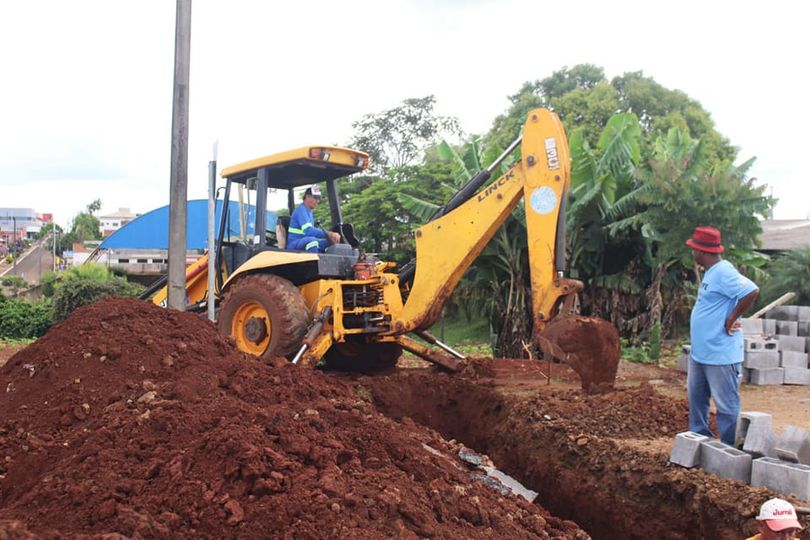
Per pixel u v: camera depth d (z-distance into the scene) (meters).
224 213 9.83
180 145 8.62
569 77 35.97
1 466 4.59
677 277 14.63
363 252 9.12
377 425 5.01
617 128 14.48
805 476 4.68
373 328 8.48
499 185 7.73
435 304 8.15
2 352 13.94
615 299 14.12
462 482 4.68
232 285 8.98
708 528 4.90
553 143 7.23
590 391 7.14
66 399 5.24
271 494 3.83
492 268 13.71
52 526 3.61
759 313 11.30
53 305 18.05
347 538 3.54
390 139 27.62
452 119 27.84
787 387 9.21
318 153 8.73
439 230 8.13
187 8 8.58
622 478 5.66
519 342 13.28
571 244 13.76
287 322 8.07
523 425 6.85
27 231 94.50
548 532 4.50
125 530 3.49
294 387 5.71
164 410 4.73
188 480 3.92
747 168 14.09
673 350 13.61
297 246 8.95
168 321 6.46
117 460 4.19
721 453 5.12
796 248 15.66
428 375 8.65
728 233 12.59
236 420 4.55
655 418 6.63
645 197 12.62
